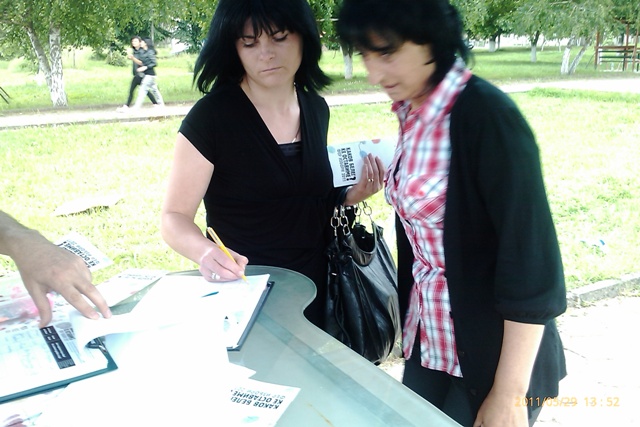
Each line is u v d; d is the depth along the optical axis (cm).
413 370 163
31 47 1373
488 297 134
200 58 180
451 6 126
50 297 139
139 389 101
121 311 132
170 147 765
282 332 124
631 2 1761
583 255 418
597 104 1118
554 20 1656
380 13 119
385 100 1195
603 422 258
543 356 146
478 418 140
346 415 96
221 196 182
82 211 508
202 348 109
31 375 105
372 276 193
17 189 574
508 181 119
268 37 167
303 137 184
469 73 129
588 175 614
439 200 133
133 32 2412
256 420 95
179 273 159
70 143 789
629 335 329
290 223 182
